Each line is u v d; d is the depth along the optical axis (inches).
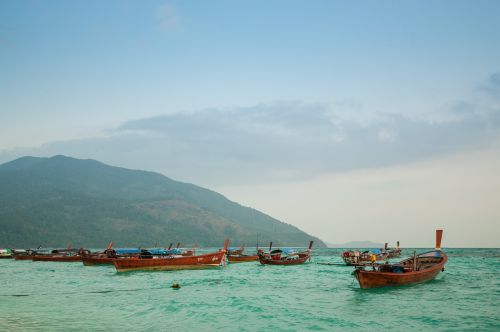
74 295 1537.9
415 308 1187.3
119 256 3021.7
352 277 2166.6
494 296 1379.2
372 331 937.5
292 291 1587.1
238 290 1630.2
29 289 1731.1
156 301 1359.5
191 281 1978.3
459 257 4677.7
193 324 1020.5
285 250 3400.6
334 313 1130.0
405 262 1734.7
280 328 973.2
